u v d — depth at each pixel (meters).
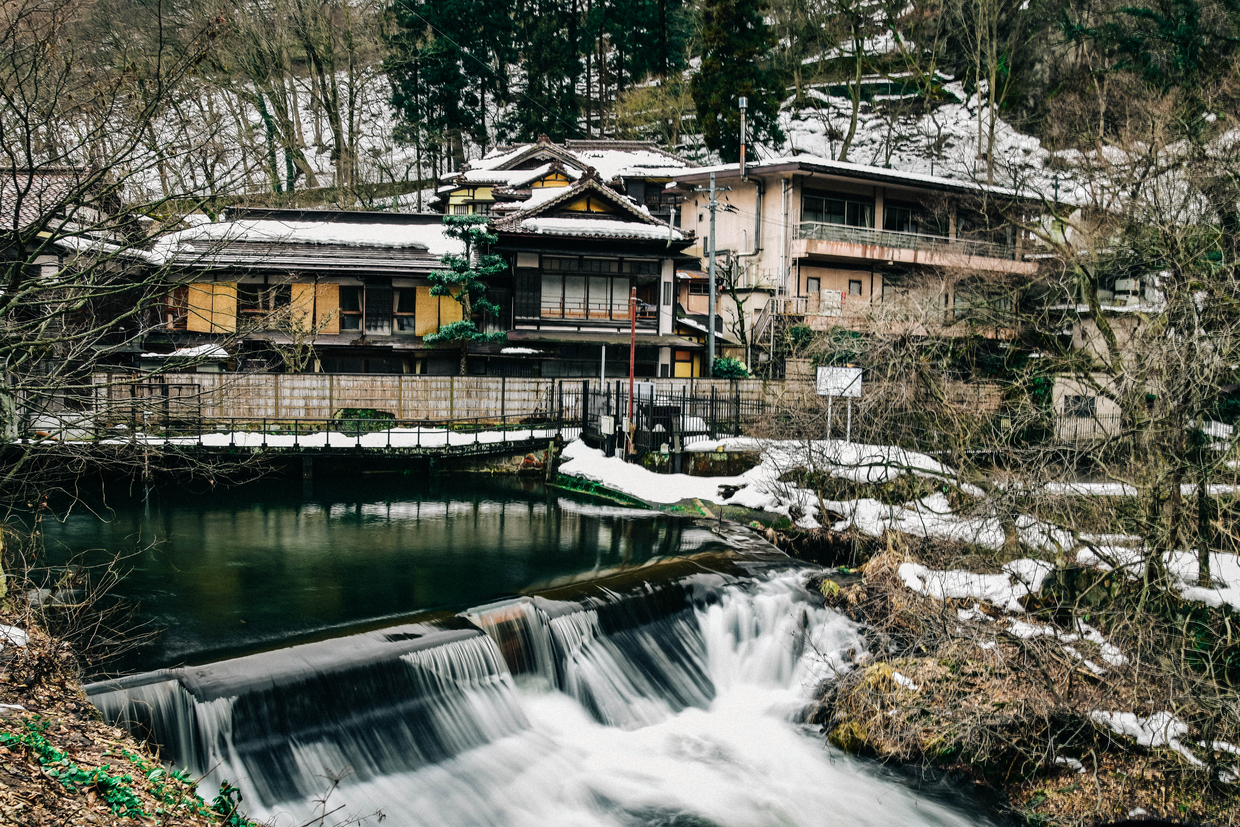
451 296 34.12
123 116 11.59
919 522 19.30
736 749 13.30
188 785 8.21
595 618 14.48
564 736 12.70
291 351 31.41
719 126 43.56
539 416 30.42
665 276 35.88
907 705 13.47
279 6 44.81
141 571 16.64
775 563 18.45
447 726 11.73
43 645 10.01
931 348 22.88
